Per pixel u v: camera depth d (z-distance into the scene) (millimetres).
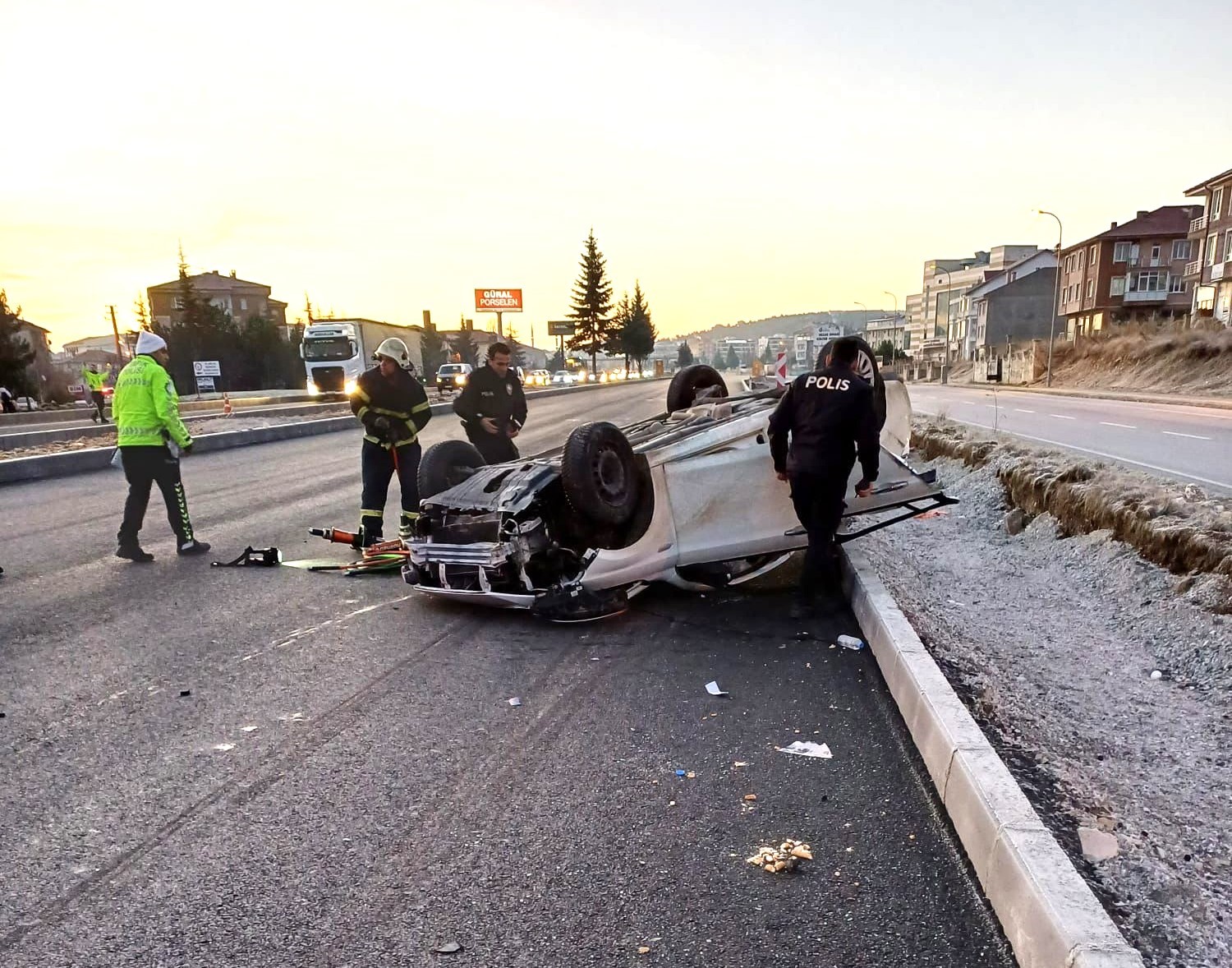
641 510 4715
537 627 4652
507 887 2305
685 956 2014
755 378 20875
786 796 2777
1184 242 58438
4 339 42562
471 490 5027
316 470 12648
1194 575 4484
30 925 2172
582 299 92562
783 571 5836
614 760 3057
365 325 35500
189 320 61656
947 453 10117
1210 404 21781
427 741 3240
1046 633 4543
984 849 2273
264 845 2535
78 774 3000
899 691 3457
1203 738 3225
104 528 8023
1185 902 2145
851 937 2080
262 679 3920
